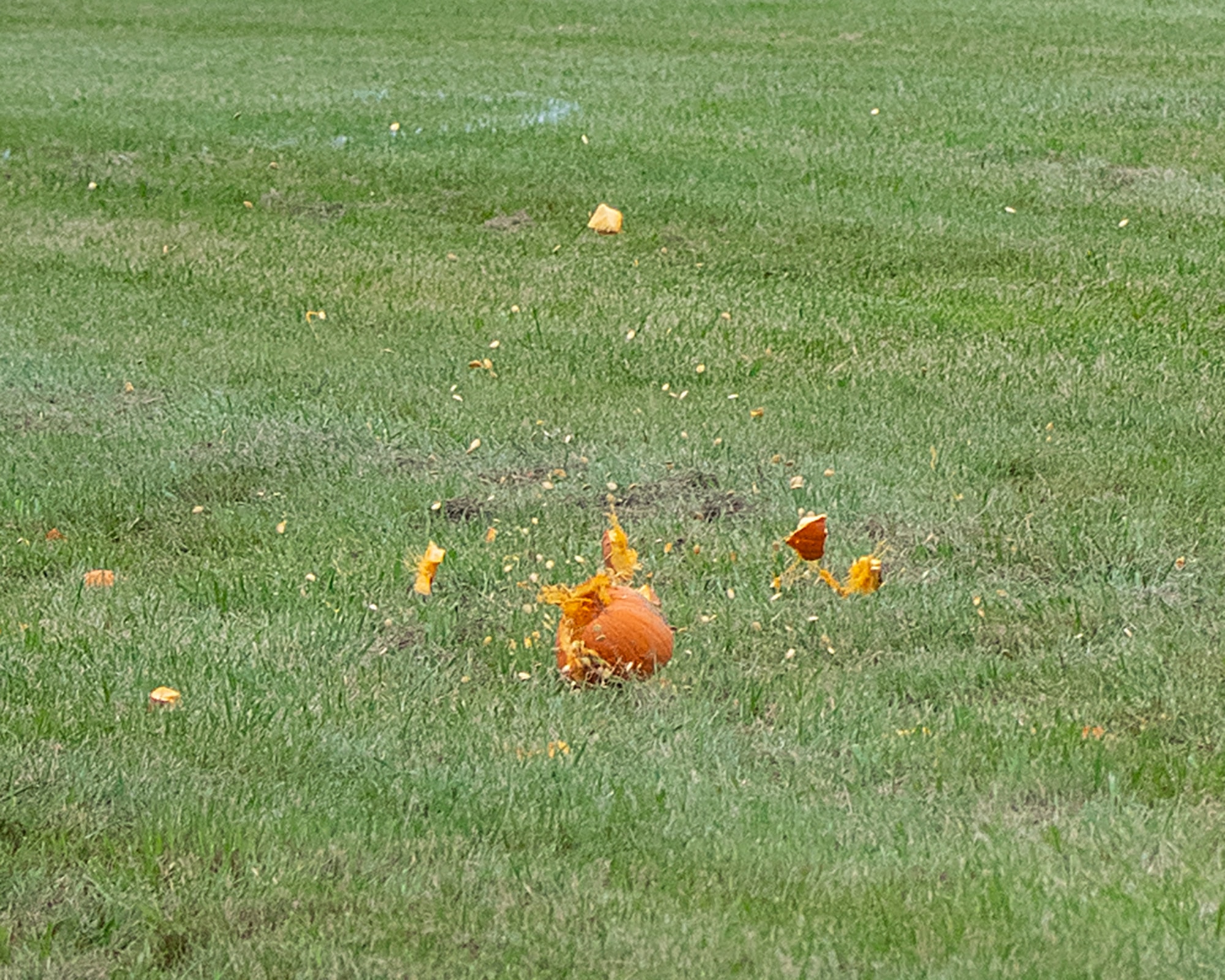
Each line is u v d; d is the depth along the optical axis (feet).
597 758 15.75
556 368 31.12
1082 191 45.44
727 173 47.67
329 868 13.64
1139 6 82.94
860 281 38.01
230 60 69.87
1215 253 39.19
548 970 11.96
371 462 25.90
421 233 42.55
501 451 26.23
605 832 14.20
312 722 16.65
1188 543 21.62
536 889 13.24
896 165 48.62
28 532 23.18
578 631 17.79
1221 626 19.15
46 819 14.33
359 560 21.49
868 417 27.48
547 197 45.16
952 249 39.93
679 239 41.68
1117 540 21.72
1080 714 16.80
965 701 17.33
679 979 11.79
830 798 15.03
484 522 22.91
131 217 43.86
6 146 51.11
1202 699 17.02
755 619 19.43
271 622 19.38
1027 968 11.68
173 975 12.00
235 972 12.00
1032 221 42.47
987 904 12.65
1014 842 13.91
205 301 36.29
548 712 16.88
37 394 29.78
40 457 26.13
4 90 61.98
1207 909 12.55
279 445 26.58
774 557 21.30
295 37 77.20
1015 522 22.48
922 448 25.81
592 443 26.43
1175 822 14.20
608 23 80.43
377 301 36.04
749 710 17.12
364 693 17.53
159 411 28.73
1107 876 13.17
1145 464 24.76
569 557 21.40
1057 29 75.10
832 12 82.64
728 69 65.82
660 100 59.06
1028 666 18.08
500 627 19.38
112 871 13.35
